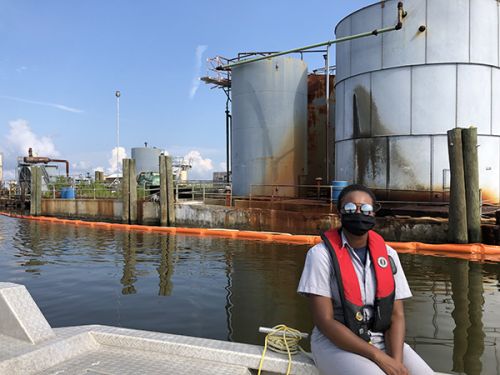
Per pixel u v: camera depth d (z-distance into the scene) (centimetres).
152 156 4091
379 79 1709
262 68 2297
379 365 259
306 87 2439
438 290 859
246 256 1260
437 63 1616
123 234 1845
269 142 2297
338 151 1938
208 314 718
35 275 1037
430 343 578
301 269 1072
